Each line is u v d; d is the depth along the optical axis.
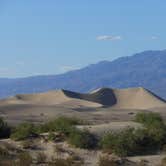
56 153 36.59
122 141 37.53
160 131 39.78
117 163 35.38
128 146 37.62
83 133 38.44
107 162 34.75
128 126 40.88
